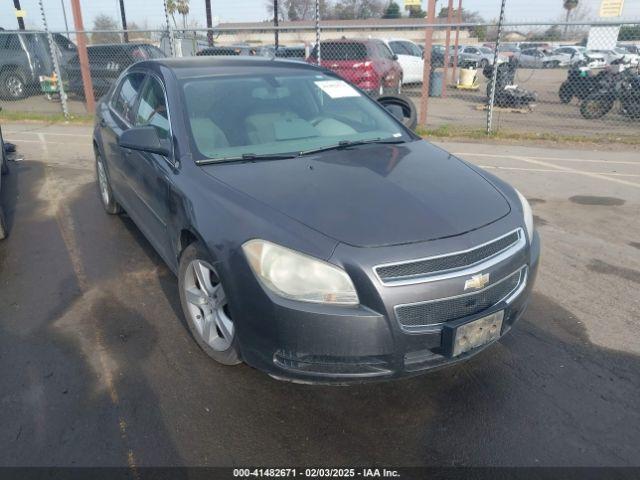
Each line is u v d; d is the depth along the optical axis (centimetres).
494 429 276
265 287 258
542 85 2175
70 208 599
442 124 1188
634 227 552
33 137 1051
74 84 1438
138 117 436
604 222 566
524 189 684
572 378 314
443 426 277
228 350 304
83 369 319
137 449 261
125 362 325
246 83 402
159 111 393
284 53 1616
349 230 261
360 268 248
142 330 359
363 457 258
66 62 1458
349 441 268
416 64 1923
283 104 393
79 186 687
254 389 303
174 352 335
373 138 389
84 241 506
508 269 280
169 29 1152
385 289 248
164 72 408
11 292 411
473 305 267
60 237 516
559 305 396
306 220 268
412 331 254
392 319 249
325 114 399
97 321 369
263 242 261
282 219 269
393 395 300
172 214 337
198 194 306
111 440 266
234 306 273
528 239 301
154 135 349
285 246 257
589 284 429
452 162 359
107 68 1406
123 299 399
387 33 2941
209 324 316
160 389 302
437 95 1742
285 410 288
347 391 303
